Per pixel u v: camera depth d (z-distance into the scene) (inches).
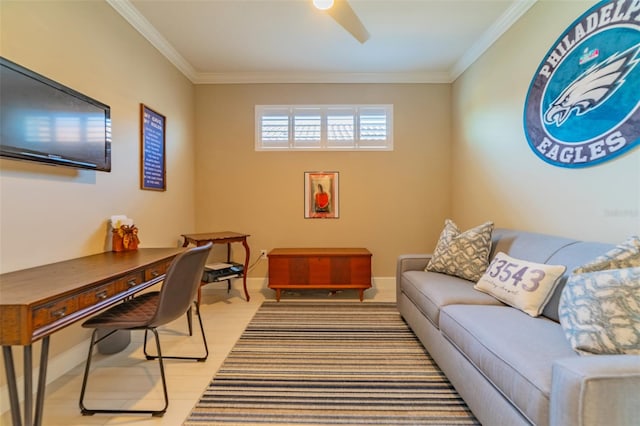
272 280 122.3
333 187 137.5
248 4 85.8
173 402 59.4
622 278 41.8
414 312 85.6
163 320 57.1
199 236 117.3
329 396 61.3
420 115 136.3
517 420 40.1
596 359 32.9
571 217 70.0
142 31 94.7
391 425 53.4
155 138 103.3
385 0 84.8
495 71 100.4
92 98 73.7
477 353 49.1
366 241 138.2
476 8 88.4
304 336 89.4
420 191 137.6
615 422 29.9
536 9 80.4
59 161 60.7
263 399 60.4
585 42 65.2
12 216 55.8
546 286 57.2
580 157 67.1
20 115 53.0
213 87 135.8
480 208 111.0
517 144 89.2
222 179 137.5
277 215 138.2
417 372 70.2
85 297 48.2
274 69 129.6
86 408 57.1
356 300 123.4
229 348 81.8
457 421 54.4
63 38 65.9
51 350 66.5
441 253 90.4
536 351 42.4
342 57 118.8
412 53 115.8
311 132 136.8
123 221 80.6
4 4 54.0
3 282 48.6
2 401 55.4
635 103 55.6
